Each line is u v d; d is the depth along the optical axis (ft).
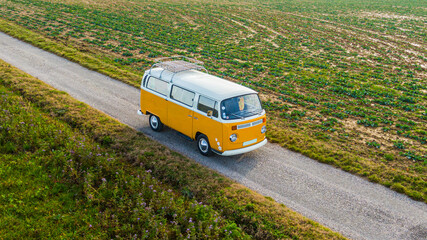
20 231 28.32
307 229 30.42
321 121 60.34
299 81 84.84
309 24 182.29
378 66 105.81
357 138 53.36
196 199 34.55
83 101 59.52
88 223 30.12
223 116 39.83
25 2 179.22
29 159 38.17
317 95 75.82
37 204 31.73
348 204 35.45
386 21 195.72
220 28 160.97
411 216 33.83
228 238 29.07
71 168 35.47
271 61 106.32
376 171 41.42
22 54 86.48
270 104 67.00
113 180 36.04
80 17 156.15
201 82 43.91
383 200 36.27
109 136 45.27
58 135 42.57
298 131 54.49
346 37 151.84
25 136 41.86
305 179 39.86
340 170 42.24
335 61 110.32
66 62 83.61
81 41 110.11
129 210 31.53
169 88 46.34
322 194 37.04
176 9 208.64
